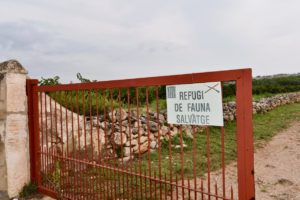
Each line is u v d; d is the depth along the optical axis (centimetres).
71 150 625
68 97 768
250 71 245
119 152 749
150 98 1330
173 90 303
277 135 1135
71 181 450
